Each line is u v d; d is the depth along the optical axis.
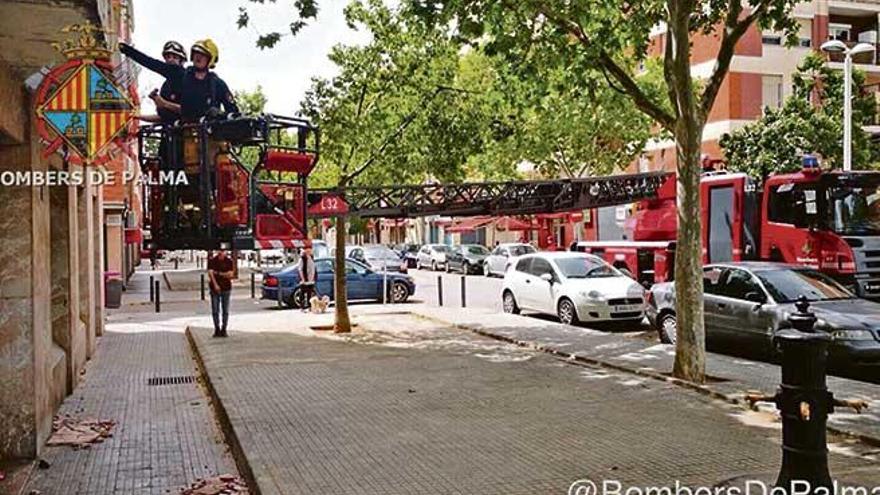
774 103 34.16
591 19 11.38
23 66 6.88
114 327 19.00
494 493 6.29
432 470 6.94
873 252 15.48
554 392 10.30
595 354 13.14
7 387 7.59
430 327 17.92
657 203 20.78
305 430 8.43
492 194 18.69
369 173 16.89
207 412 9.89
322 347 14.87
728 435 7.94
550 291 18.56
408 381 11.27
